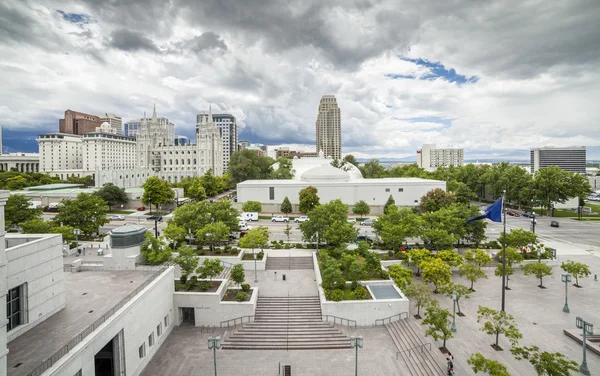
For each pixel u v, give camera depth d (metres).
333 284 41.25
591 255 60.22
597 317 37.38
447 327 33.47
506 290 45.31
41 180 140.88
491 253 58.56
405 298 39.16
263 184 101.19
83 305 28.88
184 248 41.66
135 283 33.91
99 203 68.25
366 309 38.22
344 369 30.16
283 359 31.70
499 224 86.19
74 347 21.64
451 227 57.81
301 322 37.53
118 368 26.67
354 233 55.19
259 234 52.53
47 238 27.09
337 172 107.38
